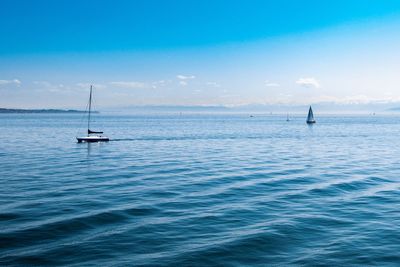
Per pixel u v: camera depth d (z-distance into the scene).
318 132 120.06
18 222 19.70
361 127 159.12
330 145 73.00
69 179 33.06
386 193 27.48
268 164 44.06
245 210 22.55
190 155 54.16
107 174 36.09
